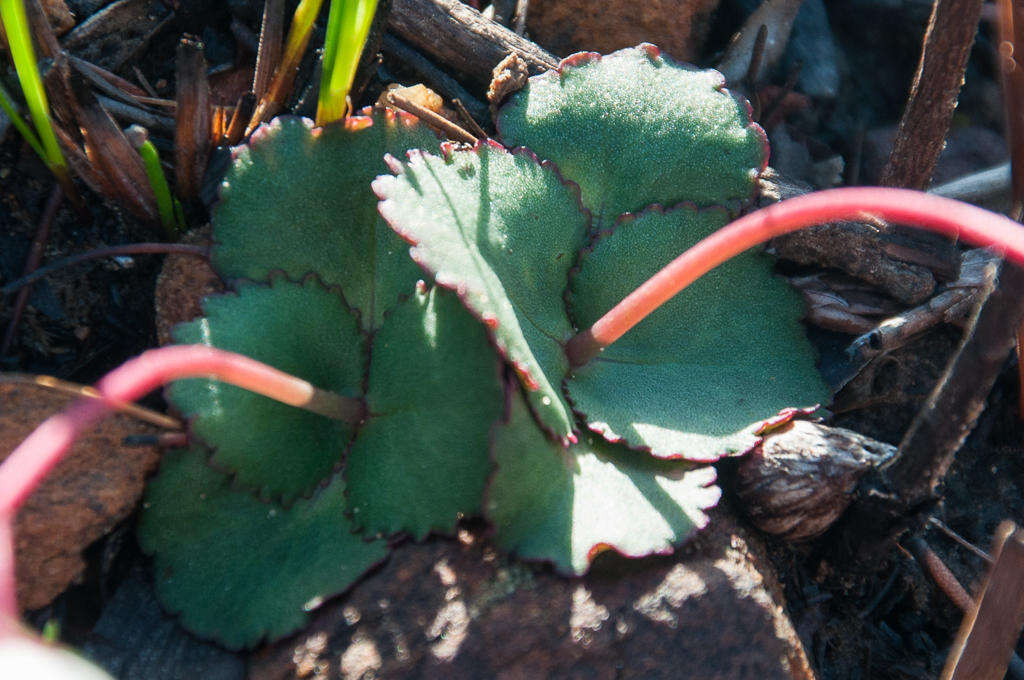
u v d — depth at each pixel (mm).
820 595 228
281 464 218
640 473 220
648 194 231
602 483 218
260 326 219
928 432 214
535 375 214
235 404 216
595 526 214
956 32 225
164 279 227
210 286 227
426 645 212
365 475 217
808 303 233
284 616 213
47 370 227
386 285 224
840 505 221
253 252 223
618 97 231
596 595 214
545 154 229
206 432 215
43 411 217
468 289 212
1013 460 239
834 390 233
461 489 215
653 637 213
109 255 224
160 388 225
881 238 234
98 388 184
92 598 219
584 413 220
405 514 215
